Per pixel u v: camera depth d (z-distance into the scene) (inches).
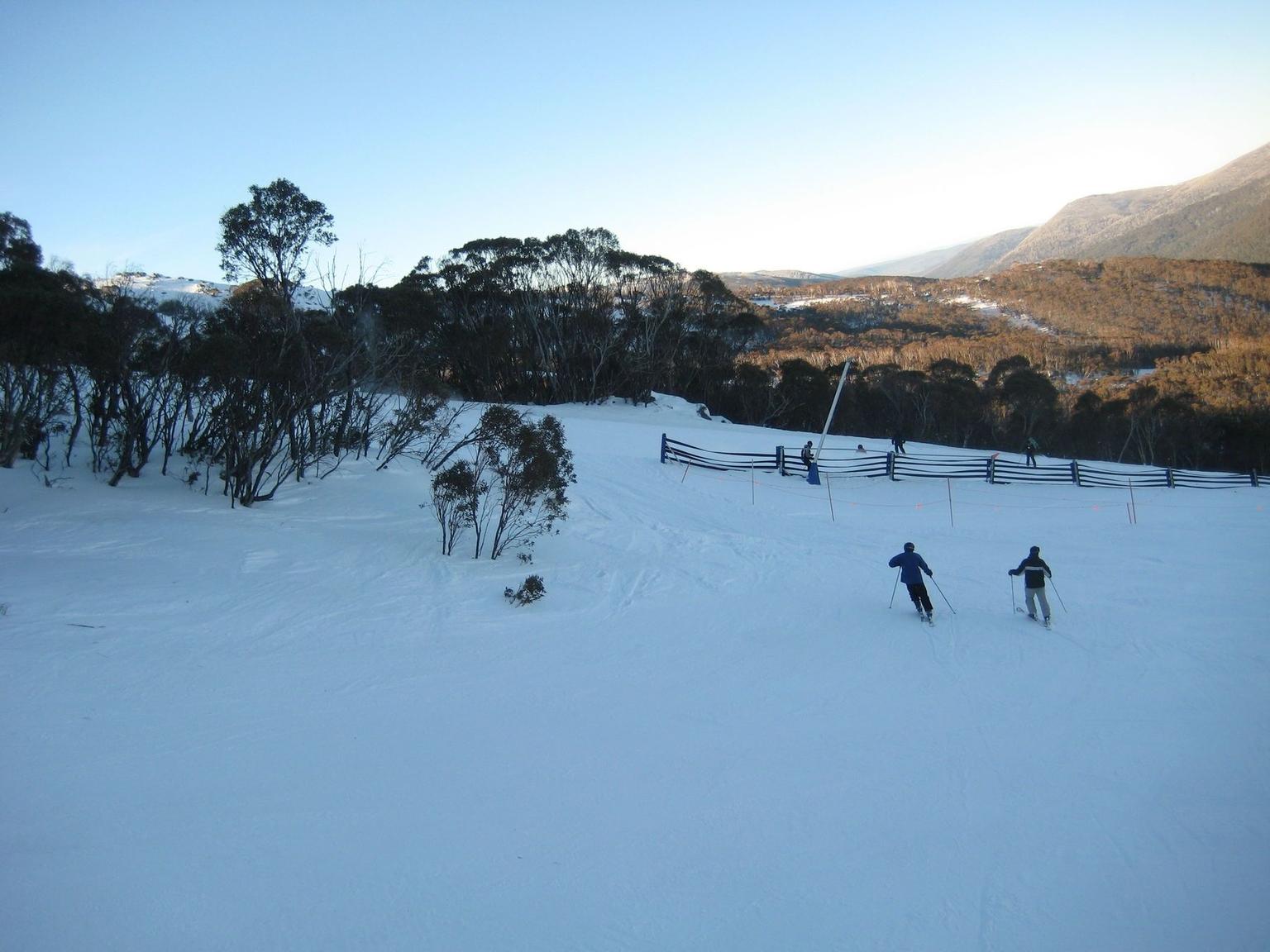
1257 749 331.6
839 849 246.5
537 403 2370.8
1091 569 726.5
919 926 208.7
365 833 242.5
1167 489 1374.3
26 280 649.0
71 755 281.1
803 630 510.3
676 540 790.5
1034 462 1457.9
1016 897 223.6
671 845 245.1
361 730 326.0
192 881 210.8
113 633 420.2
